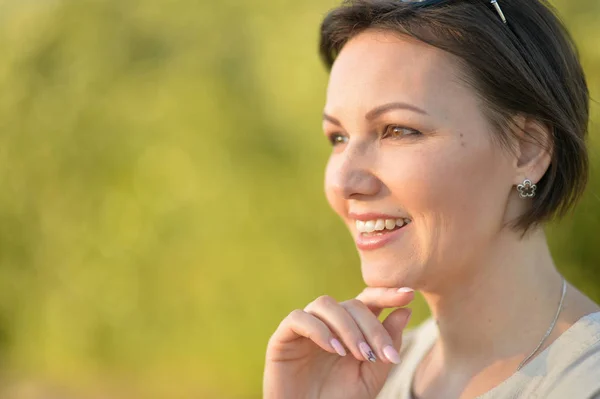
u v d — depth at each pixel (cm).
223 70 559
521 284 175
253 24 550
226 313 547
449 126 165
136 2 608
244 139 541
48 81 621
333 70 182
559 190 175
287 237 522
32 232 634
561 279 182
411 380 200
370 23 175
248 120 543
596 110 374
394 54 170
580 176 179
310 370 187
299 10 530
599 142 340
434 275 173
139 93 584
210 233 548
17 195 626
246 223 534
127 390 582
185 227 561
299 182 517
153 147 570
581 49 406
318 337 173
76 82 602
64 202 609
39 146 616
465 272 175
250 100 546
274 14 545
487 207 170
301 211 518
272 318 531
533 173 173
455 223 168
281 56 523
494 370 175
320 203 511
